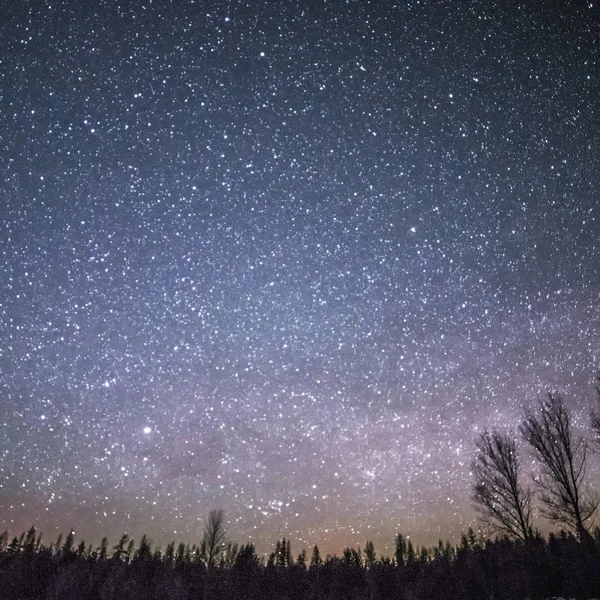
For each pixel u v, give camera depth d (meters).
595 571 13.35
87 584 16.05
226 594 15.64
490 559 15.97
